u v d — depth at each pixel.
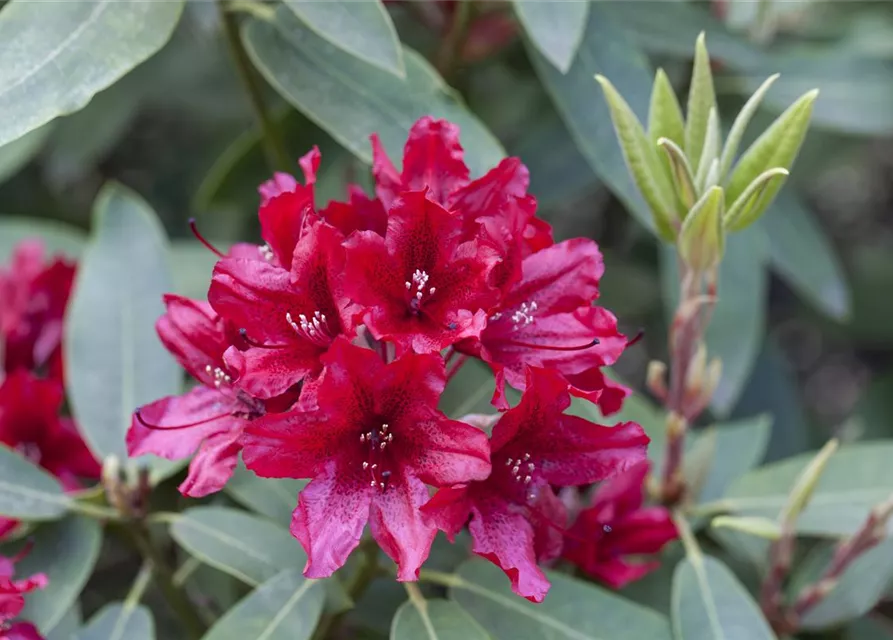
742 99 0.85
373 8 0.66
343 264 0.60
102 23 0.66
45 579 0.65
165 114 1.07
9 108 0.64
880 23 0.90
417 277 0.61
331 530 0.59
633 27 0.80
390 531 0.59
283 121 0.80
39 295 0.78
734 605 0.67
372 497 0.60
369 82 0.71
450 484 0.59
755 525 0.69
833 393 1.34
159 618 0.84
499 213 0.62
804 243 0.87
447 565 0.72
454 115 0.71
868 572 0.72
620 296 0.99
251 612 0.65
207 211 0.89
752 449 0.78
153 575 0.72
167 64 0.94
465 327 0.60
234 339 0.63
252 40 0.72
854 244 1.23
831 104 0.83
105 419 0.73
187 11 0.89
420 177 0.64
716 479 0.77
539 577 0.60
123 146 1.08
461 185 0.64
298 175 0.81
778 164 0.65
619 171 0.74
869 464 0.73
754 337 0.81
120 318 0.75
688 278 0.67
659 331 1.03
